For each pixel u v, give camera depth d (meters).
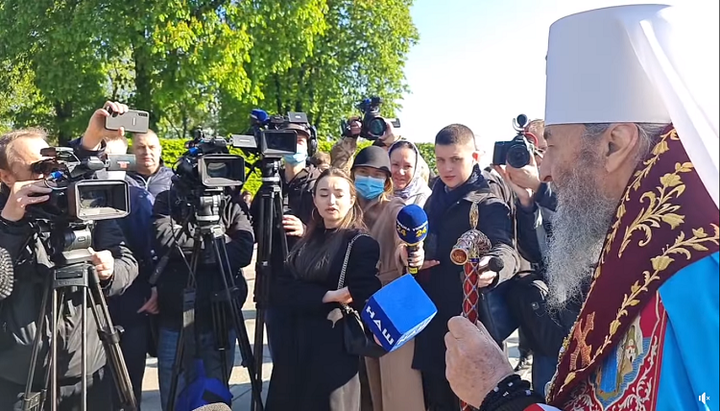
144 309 3.28
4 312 2.32
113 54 14.02
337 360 2.69
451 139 2.99
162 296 3.23
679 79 0.90
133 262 2.77
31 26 14.40
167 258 2.95
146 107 15.75
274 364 2.84
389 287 2.16
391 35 22.88
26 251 2.34
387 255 3.28
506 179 2.87
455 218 2.94
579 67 1.17
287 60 16.81
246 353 2.91
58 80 14.11
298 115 4.03
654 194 1.03
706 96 0.85
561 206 1.24
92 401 2.53
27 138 2.47
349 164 4.45
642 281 0.99
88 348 2.45
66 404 2.40
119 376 2.33
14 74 16.72
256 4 15.50
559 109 1.21
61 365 2.35
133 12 13.66
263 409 2.94
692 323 0.91
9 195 2.37
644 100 1.09
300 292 2.78
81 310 2.26
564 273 1.27
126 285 2.67
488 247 1.91
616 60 1.11
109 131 2.92
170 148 13.56
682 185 1.00
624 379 1.01
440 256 2.95
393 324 2.09
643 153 1.11
